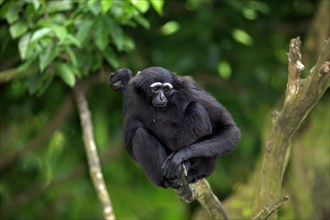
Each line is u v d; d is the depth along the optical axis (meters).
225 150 8.91
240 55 16.19
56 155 18.53
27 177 18.91
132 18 12.80
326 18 15.20
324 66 8.51
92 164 12.04
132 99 9.33
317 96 8.85
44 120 18.75
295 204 15.45
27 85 11.93
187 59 15.24
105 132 17.88
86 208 18.25
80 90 13.12
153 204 18.48
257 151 17.91
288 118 9.17
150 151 8.94
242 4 15.00
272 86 17.33
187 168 8.73
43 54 10.73
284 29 17.14
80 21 11.38
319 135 16.02
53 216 18.44
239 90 16.69
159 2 11.34
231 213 14.59
